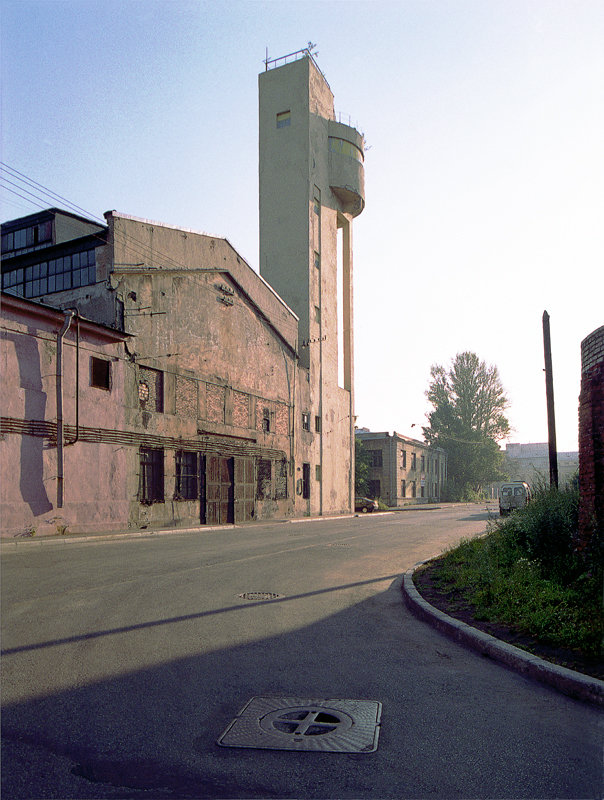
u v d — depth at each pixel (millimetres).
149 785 3055
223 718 3951
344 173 42875
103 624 6375
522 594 7375
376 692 4566
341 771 3258
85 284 22422
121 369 21328
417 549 15008
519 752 3551
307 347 38656
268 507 32156
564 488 14906
